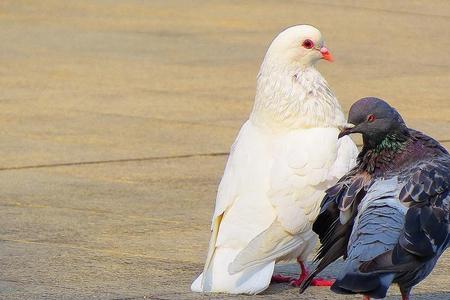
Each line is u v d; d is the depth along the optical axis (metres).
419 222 8.80
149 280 11.37
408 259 8.69
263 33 29.47
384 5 33.19
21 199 14.78
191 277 11.48
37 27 30.50
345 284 8.55
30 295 10.87
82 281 11.32
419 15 31.56
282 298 10.81
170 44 28.00
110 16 32.28
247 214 10.79
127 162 16.97
